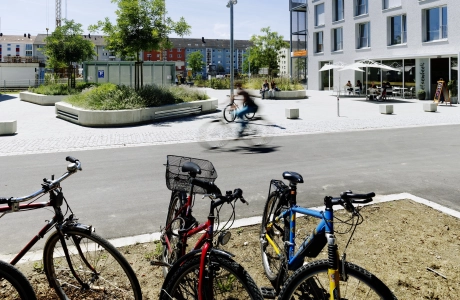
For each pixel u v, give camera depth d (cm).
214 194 292
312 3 4041
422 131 1387
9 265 253
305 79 4400
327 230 259
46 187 280
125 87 1948
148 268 395
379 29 3241
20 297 254
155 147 1127
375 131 1400
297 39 4381
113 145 1157
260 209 577
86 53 3812
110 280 298
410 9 2941
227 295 251
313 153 1015
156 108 1758
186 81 5756
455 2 2597
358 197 249
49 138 1279
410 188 680
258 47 5544
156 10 2020
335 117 1830
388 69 2880
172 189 345
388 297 223
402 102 2652
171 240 364
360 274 232
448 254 420
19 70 5575
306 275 247
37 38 11394
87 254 296
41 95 2759
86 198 641
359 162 902
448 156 959
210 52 16075
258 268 394
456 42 2603
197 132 1405
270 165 878
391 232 477
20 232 496
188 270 264
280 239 353
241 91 1538
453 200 612
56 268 311
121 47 2034
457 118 1738
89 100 1762
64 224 294
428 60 2812
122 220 538
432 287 355
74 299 304
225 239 284
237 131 1404
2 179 770
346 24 3612
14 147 1118
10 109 2412
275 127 1498
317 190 676
